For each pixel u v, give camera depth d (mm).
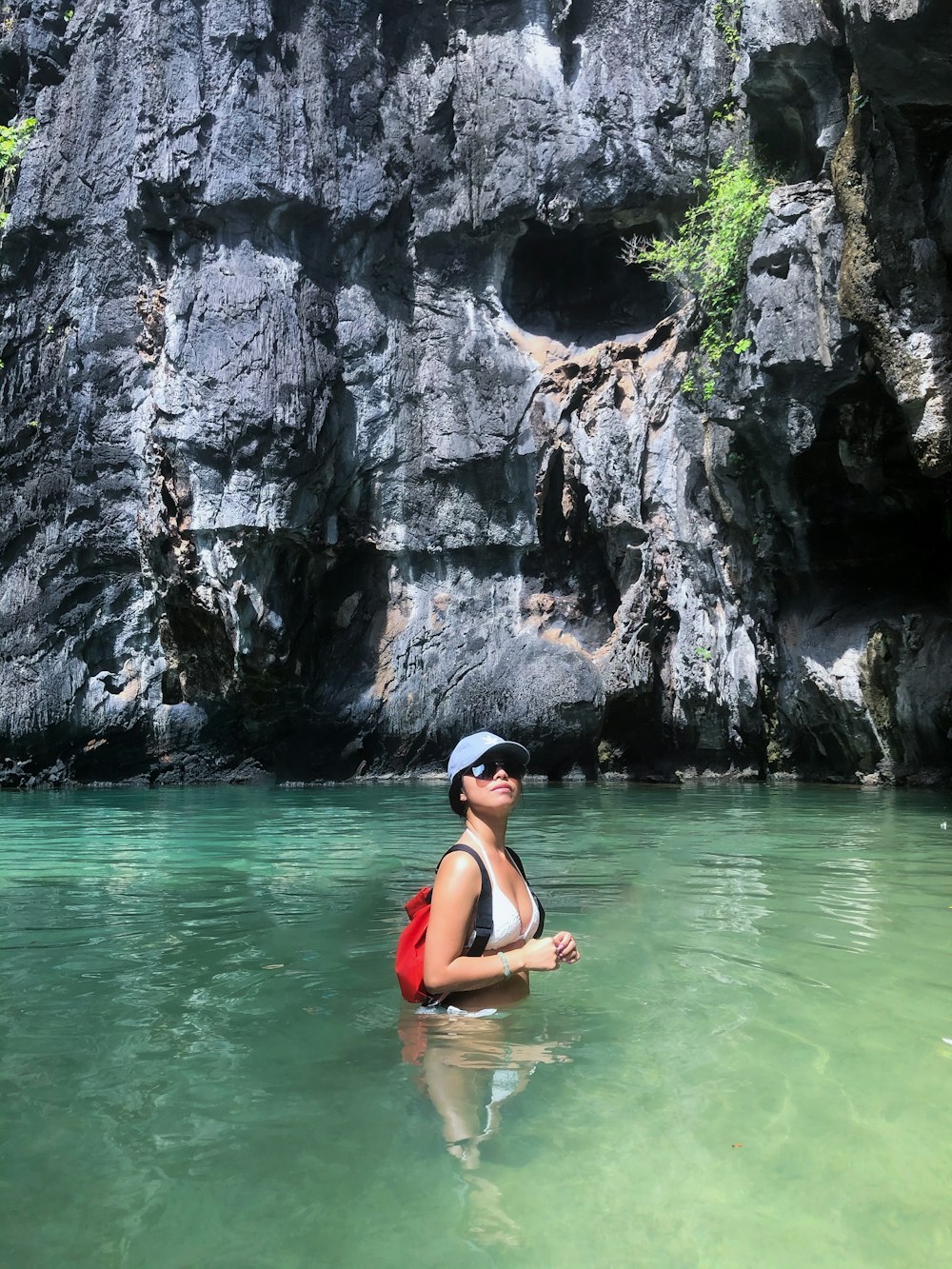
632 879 5691
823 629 15688
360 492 19469
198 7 17797
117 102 19156
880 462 14297
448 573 19750
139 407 18750
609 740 18344
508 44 19094
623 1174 1969
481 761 3238
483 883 3125
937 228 11055
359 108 19109
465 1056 2670
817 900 4961
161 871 6363
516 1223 1792
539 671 18359
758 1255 1689
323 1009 3141
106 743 18469
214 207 17672
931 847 7160
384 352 19453
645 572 17844
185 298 17672
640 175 18219
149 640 18984
